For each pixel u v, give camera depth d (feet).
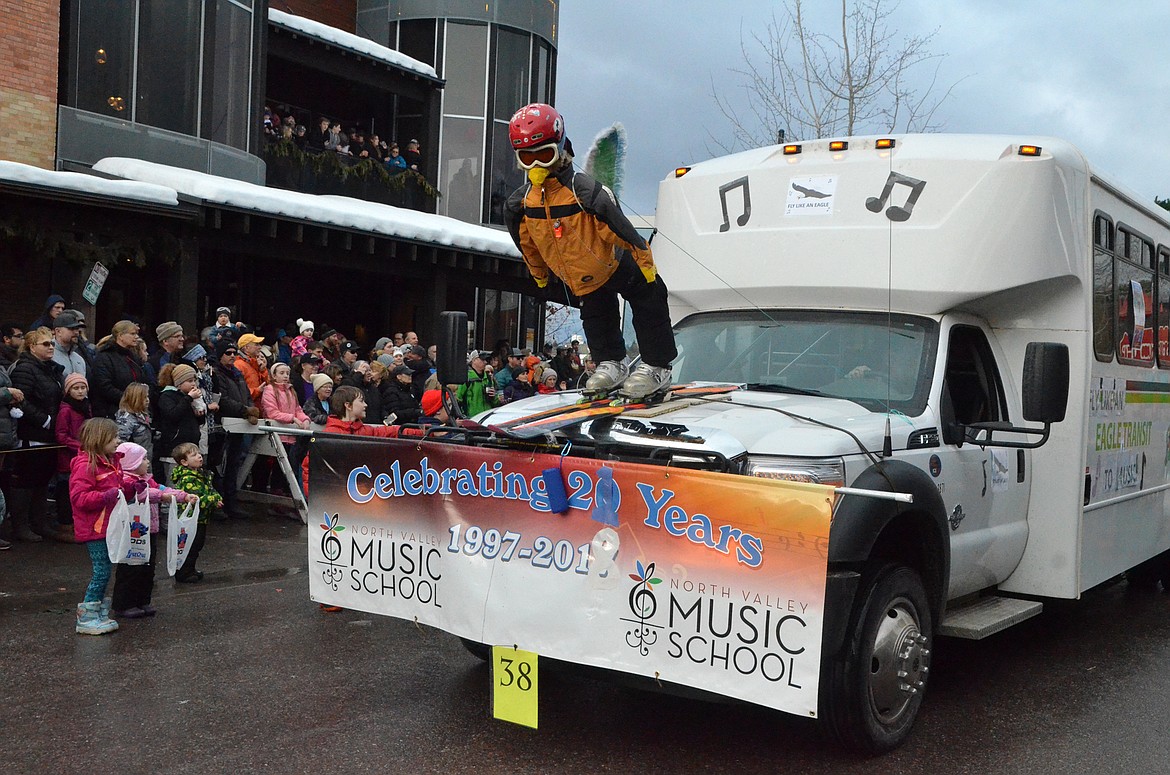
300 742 15.65
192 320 43.83
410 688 18.40
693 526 13.91
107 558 21.11
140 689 17.81
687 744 16.16
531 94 85.25
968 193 18.56
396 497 16.69
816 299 19.80
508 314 81.92
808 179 19.83
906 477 15.40
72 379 28.84
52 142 48.16
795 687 13.24
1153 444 26.35
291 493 35.22
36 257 47.65
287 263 66.69
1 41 46.09
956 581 18.03
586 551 14.73
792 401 17.21
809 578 13.15
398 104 80.48
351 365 41.88
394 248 54.08
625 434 15.24
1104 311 22.47
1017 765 15.74
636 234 15.12
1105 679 20.93
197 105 55.26
